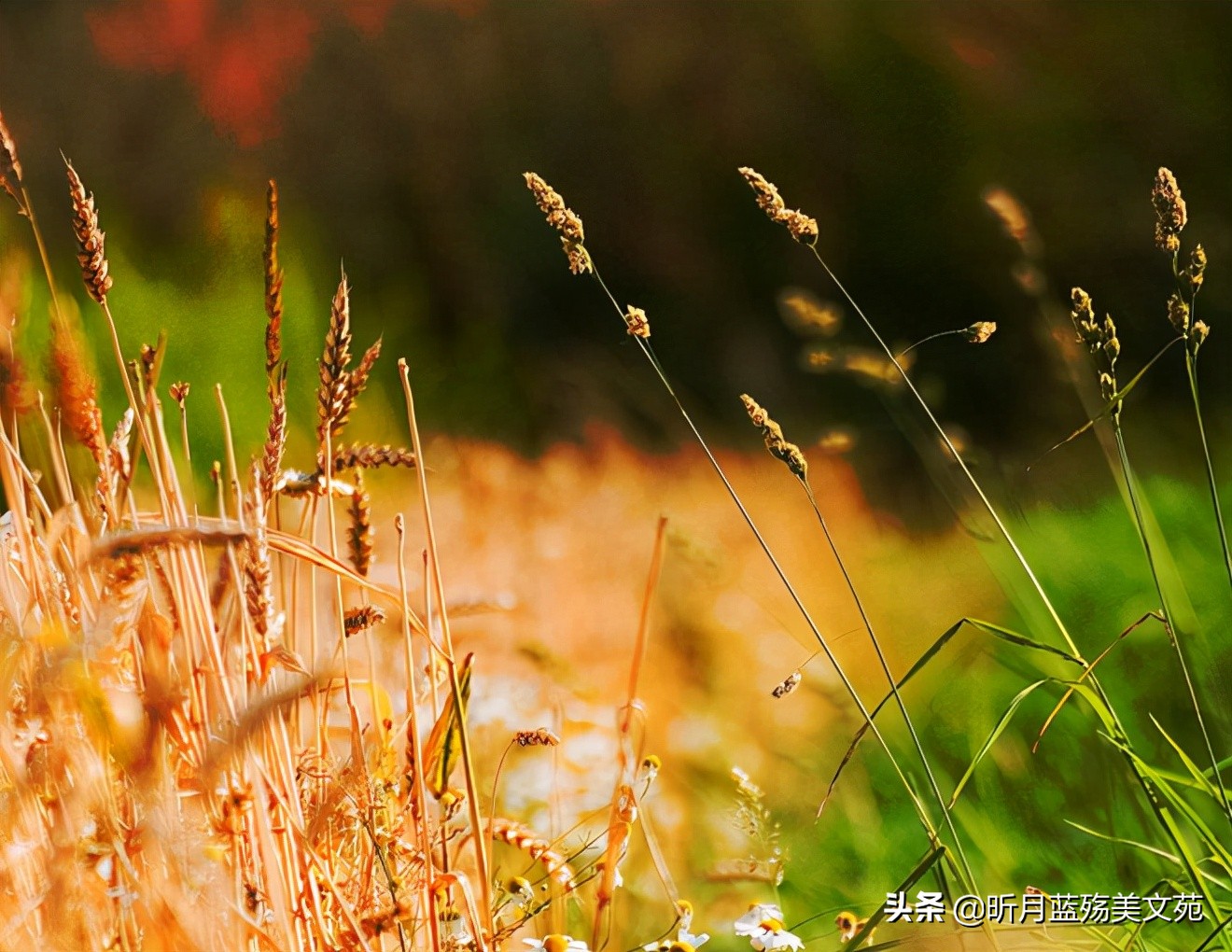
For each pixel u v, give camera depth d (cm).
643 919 309
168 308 527
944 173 802
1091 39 778
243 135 834
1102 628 334
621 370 719
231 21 845
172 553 278
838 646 356
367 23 879
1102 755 313
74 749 274
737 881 306
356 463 283
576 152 888
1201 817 307
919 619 373
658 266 858
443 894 285
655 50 887
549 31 903
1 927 275
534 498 527
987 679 331
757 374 750
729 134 870
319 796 283
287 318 561
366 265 793
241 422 491
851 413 657
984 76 802
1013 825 314
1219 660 316
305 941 279
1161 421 548
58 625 276
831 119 842
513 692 323
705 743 329
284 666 278
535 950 287
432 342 696
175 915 274
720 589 356
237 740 274
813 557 454
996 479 351
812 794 323
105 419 415
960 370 677
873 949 287
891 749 327
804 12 858
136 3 823
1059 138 778
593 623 371
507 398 653
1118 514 381
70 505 277
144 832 274
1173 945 296
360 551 284
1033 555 345
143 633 278
